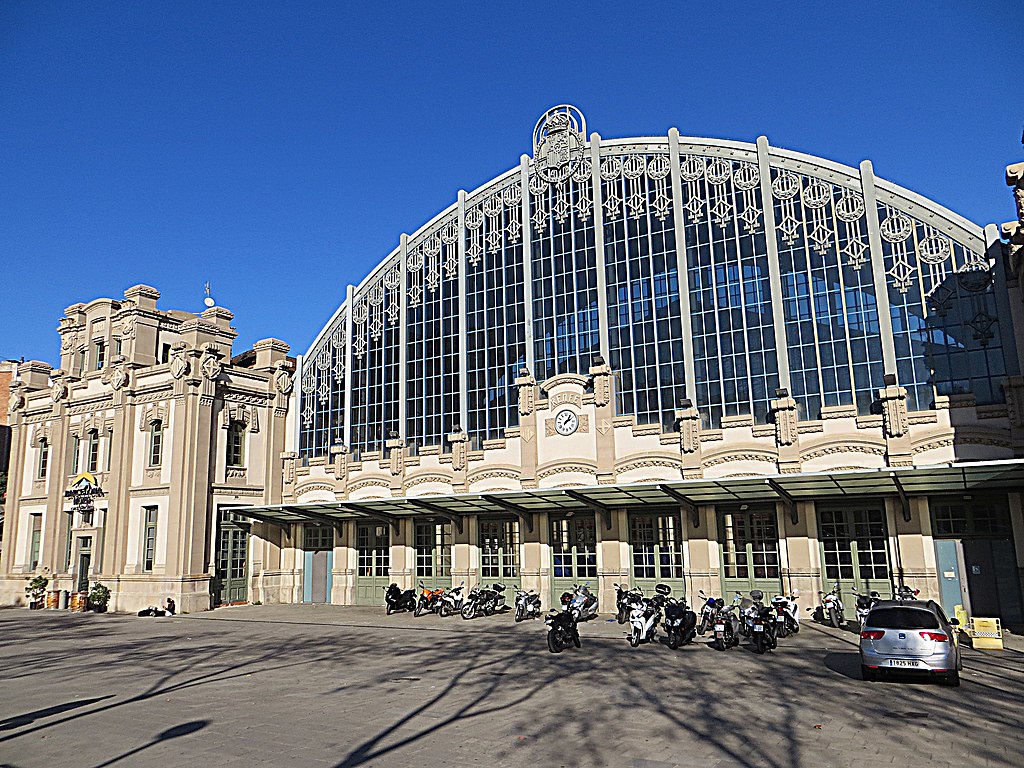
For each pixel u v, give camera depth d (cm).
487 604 3020
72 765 1014
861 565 2628
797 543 2709
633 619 2223
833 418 2711
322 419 3919
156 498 3575
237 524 3697
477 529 3356
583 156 3491
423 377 3681
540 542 3188
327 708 1362
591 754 1045
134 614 3425
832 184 2961
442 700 1428
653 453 2997
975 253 2678
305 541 3878
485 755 1045
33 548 4144
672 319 3138
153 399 3719
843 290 2859
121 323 4012
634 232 3309
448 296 3716
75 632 2736
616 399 3178
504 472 3316
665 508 2962
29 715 1336
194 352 3603
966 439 2509
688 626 2152
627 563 2983
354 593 3650
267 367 4047
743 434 2856
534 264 3519
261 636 2533
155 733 1186
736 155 3166
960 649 1995
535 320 3453
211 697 1482
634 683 1588
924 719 1218
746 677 1639
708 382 3019
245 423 3831
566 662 1883
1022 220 2427
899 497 2575
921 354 2694
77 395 4088
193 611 3394
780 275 2981
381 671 1780
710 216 3162
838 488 2541
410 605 3316
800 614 2652
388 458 3659
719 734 1145
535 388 3306
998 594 2416
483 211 3716
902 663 1498
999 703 1333
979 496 2484
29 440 4347
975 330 2631
